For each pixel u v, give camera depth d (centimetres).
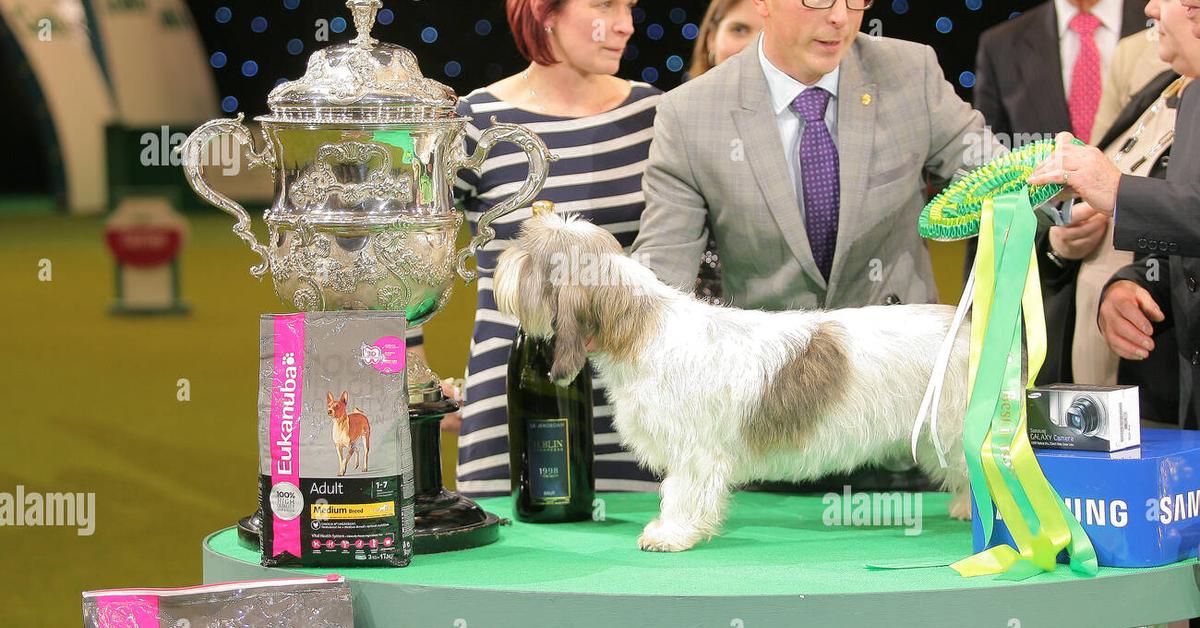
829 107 244
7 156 1997
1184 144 225
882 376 202
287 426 190
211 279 1256
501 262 201
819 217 245
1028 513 184
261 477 193
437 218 205
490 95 287
